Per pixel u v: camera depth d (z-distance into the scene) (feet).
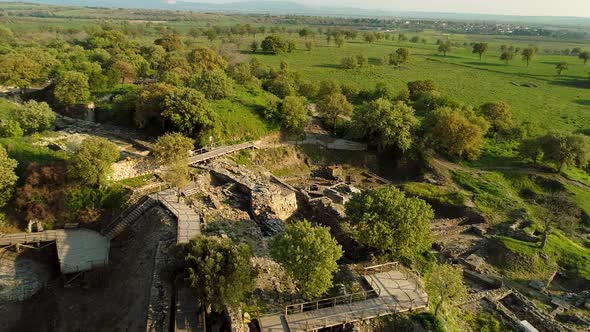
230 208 187.32
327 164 283.38
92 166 177.88
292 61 612.29
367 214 146.10
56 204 179.63
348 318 119.34
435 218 226.79
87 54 458.91
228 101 295.69
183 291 125.39
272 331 113.80
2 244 164.76
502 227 211.61
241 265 115.85
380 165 288.92
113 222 179.11
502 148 305.12
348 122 311.88
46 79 349.61
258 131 277.44
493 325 144.05
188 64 414.41
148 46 544.21
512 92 487.61
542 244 191.42
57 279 160.56
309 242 123.65
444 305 140.56
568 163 261.24
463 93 471.21
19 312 147.84
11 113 247.09
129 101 274.77
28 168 184.96
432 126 288.71
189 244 125.80
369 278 139.33
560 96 478.59
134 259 157.07
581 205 233.96
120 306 141.69
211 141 247.91
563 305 161.48
